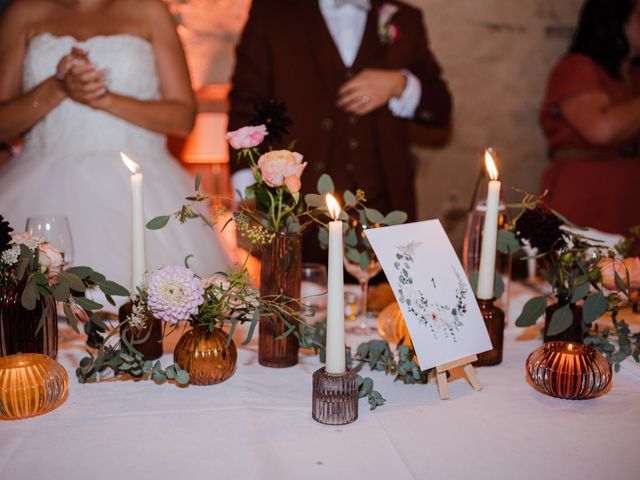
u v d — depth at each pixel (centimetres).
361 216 110
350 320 131
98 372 96
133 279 98
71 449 74
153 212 201
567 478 69
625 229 271
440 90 279
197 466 70
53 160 203
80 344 114
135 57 207
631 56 279
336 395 80
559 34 359
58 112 204
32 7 211
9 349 94
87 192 199
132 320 90
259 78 261
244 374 100
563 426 82
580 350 92
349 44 268
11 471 69
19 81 213
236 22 319
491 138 359
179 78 217
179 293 85
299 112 262
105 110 200
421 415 85
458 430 80
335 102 265
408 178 274
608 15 257
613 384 98
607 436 79
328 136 266
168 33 215
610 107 255
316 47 262
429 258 95
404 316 89
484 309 105
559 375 89
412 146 348
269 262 100
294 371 103
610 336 119
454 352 91
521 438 78
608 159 271
